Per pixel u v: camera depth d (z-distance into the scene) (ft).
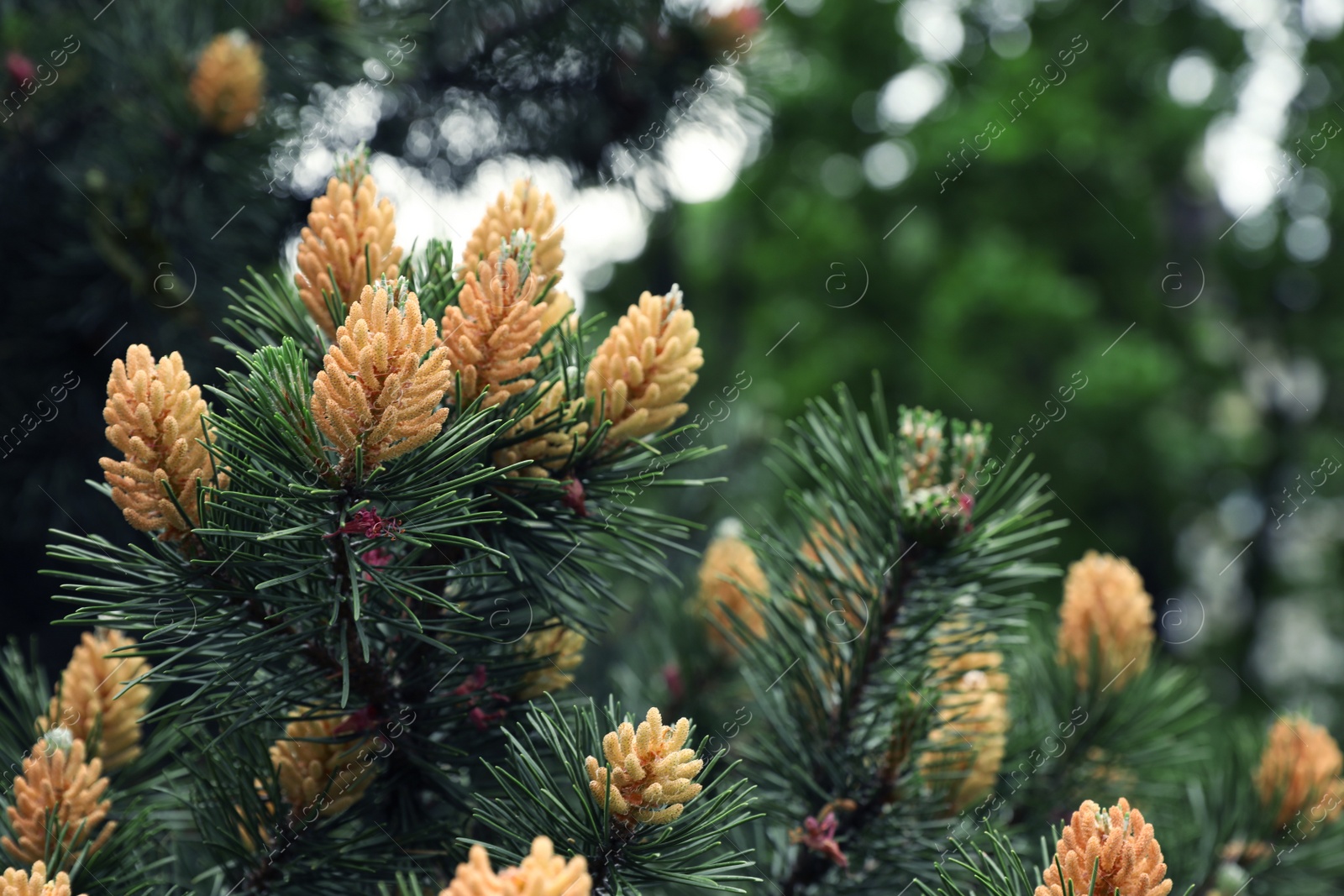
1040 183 14.90
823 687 2.35
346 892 2.16
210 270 3.71
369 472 1.99
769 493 5.02
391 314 1.95
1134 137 14.70
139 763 2.25
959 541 2.31
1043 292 13.61
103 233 3.17
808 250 14.70
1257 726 2.60
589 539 2.18
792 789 2.32
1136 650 2.51
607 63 4.51
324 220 2.10
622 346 2.11
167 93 3.30
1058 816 2.46
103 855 2.11
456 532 2.11
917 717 2.26
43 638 4.52
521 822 2.03
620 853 2.02
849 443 2.34
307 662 2.08
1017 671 2.58
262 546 2.03
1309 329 15.96
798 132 14.96
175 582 2.02
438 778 2.15
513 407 2.10
